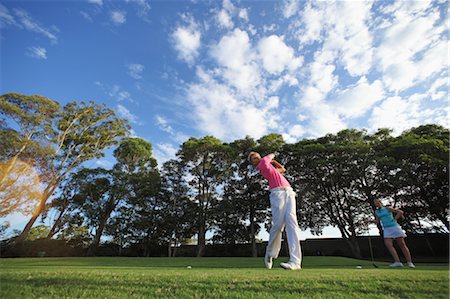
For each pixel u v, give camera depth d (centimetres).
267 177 412
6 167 1850
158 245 2250
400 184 1695
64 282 229
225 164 2266
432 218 1833
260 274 264
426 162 1577
